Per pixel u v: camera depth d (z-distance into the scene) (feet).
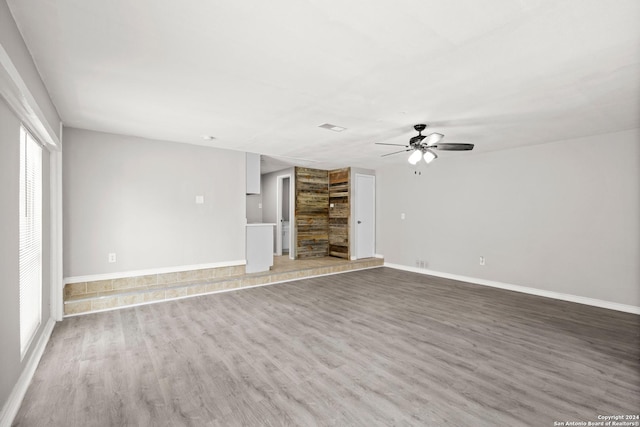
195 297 14.94
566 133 13.29
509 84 8.45
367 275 20.16
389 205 23.00
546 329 10.97
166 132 13.57
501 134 13.48
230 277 16.79
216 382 7.58
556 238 14.76
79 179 13.05
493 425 6.07
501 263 16.76
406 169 21.80
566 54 6.91
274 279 17.88
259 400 6.86
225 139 14.79
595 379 7.72
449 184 19.16
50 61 7.29
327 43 6.53
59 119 11.41
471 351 9.27
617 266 13.06
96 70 7.76
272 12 5.50
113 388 7.31
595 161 13.62
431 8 5.37
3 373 6.04
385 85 8.57
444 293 15.83
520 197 15.99
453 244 18.94
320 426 6.04
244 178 17.56
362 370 8.17
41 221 9.69
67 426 6.03
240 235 17.44
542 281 15.24
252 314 12.60
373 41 6.44
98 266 13.50
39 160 9.62
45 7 5.35
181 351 9.25
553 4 5.24
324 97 9.47
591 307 13.48
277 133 13.64
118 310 12.99
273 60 7.27
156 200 14.84
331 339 10.14
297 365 8.43
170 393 7.12
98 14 5.57
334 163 21.66
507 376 7.87
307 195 23.95
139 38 6.37
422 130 12.47
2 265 6.03
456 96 9.31
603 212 13.41
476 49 6.73
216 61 7.32
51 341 9.92
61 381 7.60
